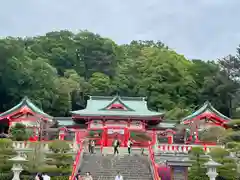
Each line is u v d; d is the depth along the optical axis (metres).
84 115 53.75
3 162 32.50
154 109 85.69
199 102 86.31
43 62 80.50
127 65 104.44
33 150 36.22
